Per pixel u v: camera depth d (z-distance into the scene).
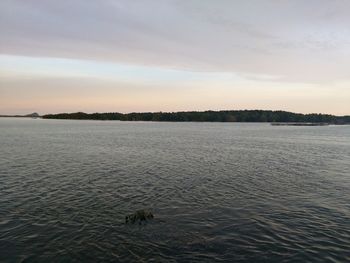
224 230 16.92
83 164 37.91
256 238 15.98
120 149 55.50
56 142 68.56
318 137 99.31
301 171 34.59
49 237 15.81
